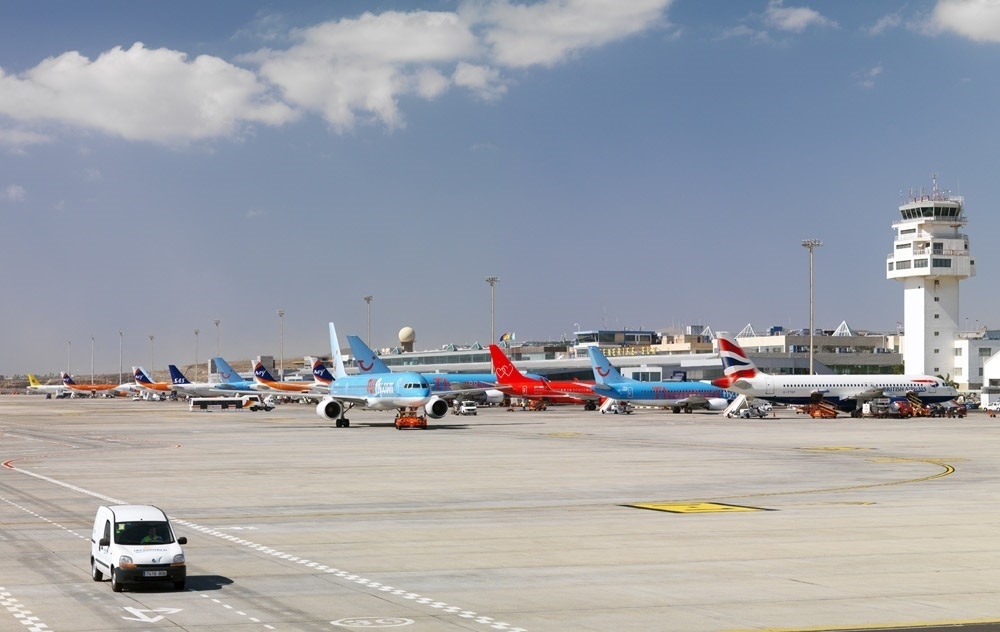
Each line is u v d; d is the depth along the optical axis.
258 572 27.27
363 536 33.72
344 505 42.44
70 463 64.25
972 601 23.66
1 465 62.59
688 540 32.72
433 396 110.44
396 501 43.81
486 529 35.31
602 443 84.06
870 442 84.81
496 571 27.44
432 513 39.75
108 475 55.88
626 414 158.62
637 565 28.31
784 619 21.83
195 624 21.28
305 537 33.50
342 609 22.75
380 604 23.28
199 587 25.25
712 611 22.59
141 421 134.38
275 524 36.66
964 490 48.06
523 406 190.75
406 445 81.88
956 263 183.38
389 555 30.02
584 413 164.38
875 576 26.67
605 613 22.38
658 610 22.69
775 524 36.38
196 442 86.62
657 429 107.81
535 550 30.88
